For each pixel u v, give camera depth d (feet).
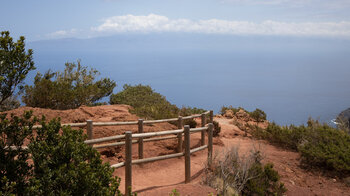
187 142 23.09
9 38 15.84
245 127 47.57
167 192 20.33
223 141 39.45
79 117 31.45
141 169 26.45
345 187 26.48
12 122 14.03
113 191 13.12
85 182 12.31
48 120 28.43
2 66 15.49
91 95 49.90
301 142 34.86
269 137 41.27
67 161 13.17
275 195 22.89
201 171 26.32
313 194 24.53
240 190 22.52
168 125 37.99
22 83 16.70
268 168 24.63
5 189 11.67
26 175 13.58
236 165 24.75
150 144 31.09
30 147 13.21
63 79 53.31
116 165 19.61
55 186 12.31
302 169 29.99
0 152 13.23
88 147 13.76
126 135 19.86
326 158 29.63
